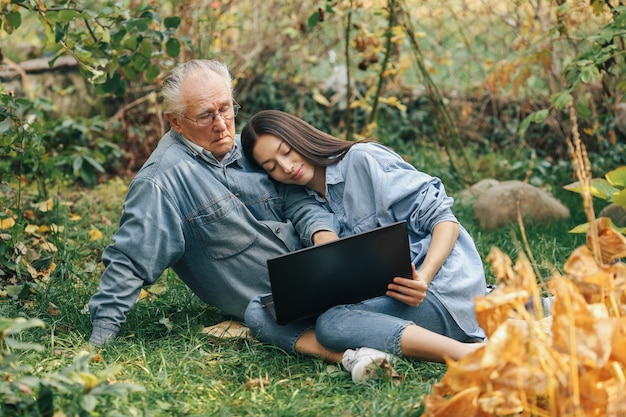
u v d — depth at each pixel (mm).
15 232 4008
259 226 3402
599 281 2420
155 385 2836
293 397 2744
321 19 5059
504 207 4824
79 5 3941
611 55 4191
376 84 6309
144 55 4133
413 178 3266
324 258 2928
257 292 3408
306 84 6418
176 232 3297
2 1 4062
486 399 2256
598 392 2260
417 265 3215
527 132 6094
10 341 2496
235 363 3104
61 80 6031
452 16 6336
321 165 3338
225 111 3311
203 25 5996
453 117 6273
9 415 2453
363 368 2838
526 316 2344
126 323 3480
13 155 4312
